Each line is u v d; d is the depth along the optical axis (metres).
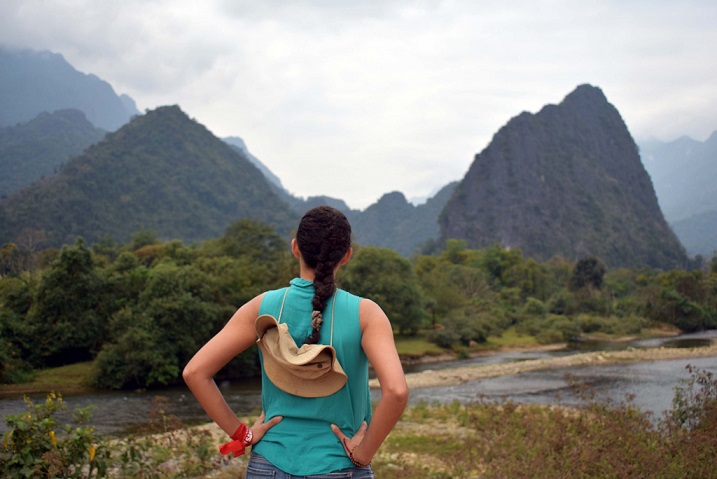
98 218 178.00
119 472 5.14
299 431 1.92
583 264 95.44
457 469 7.70
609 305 79.31
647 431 7.46
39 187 181.62
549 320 67.62
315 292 1.99
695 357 40.72
